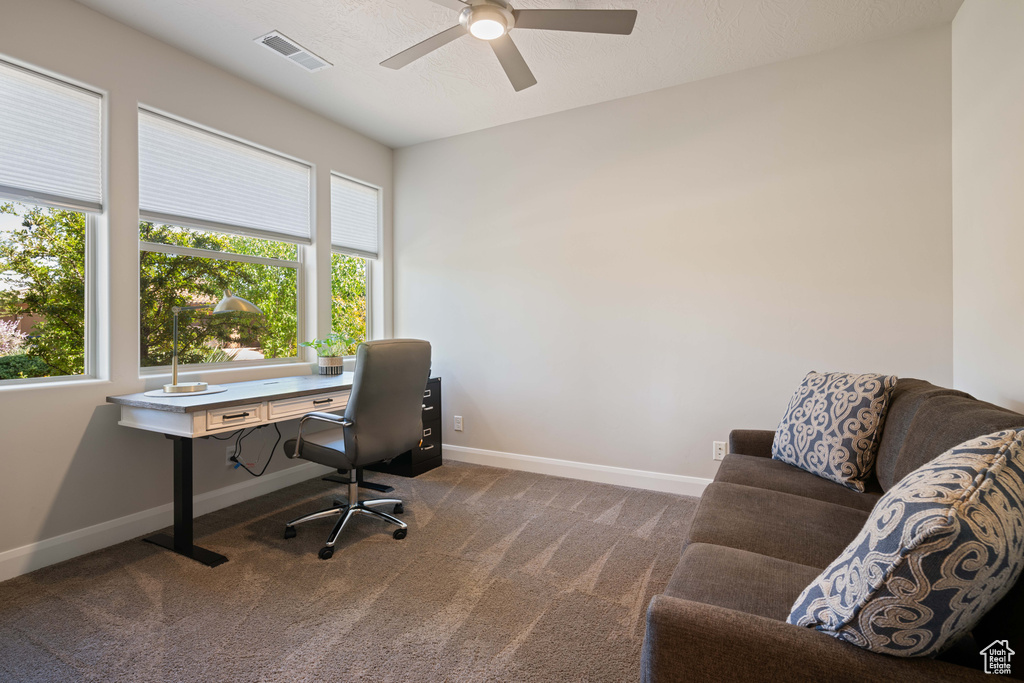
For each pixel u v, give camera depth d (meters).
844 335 2.73
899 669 0.74
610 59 2.81
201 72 2.81
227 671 1.53
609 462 3.38
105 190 2.42
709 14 2.40
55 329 2.34
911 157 2.57
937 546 0.69
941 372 2.52
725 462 2.26
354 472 2.69
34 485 2.18
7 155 2.13
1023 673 0.76
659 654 0.87
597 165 3.38
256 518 2.77
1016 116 1.76
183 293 2.87
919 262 2.56
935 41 2.51
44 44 2.18
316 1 2.30
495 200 3.76
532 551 2.35
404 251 4.20
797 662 0.78
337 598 1.95
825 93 2.75
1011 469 0.83
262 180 3.23
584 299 3.44
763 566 1.25
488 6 1.87
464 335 3.92
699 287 3.08
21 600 1.93
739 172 2.96
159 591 2.00
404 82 3.07
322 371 3.38
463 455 3.94
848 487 1.93
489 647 1.65
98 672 1.53
